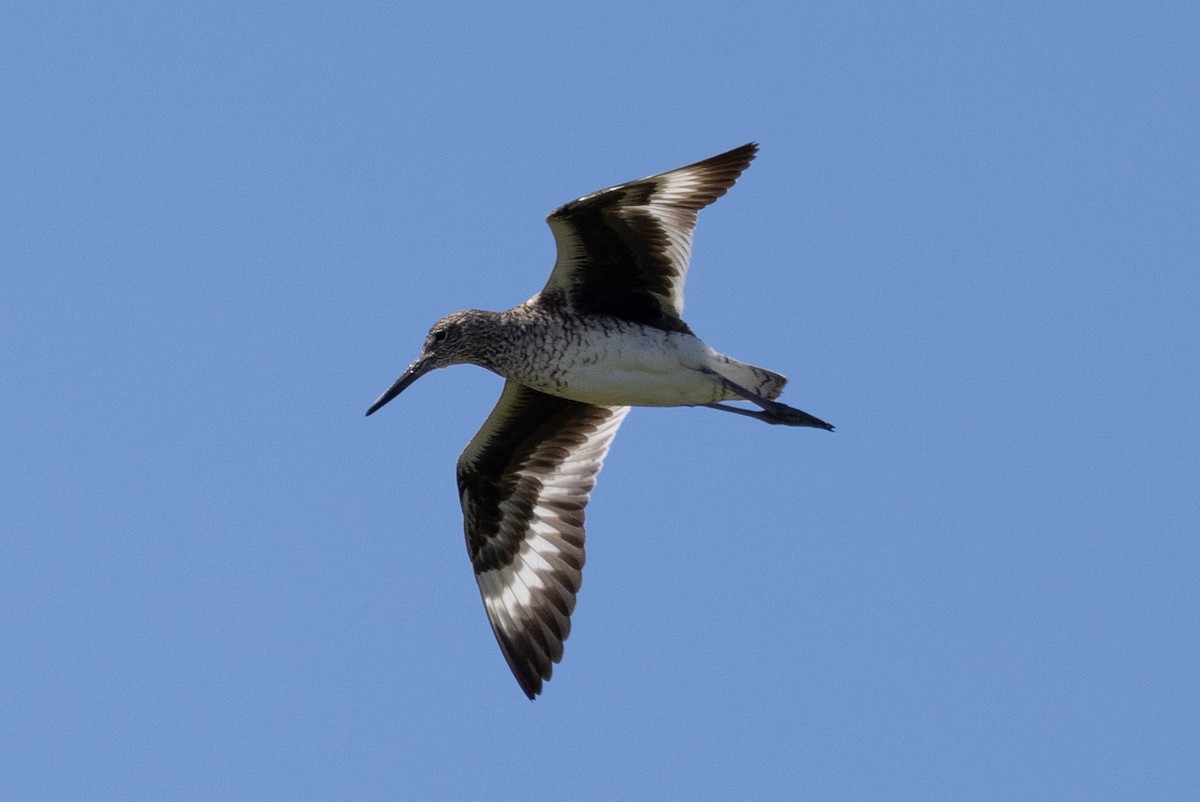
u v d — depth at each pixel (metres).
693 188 16.42
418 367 17.48
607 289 17.05
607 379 17.03
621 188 15.98
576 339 16.92
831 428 17.20
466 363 17.64
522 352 17.08
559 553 18.73
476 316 17.42
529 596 18.77
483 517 19.03
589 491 18.88
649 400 17.22
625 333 16.91
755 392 17.06
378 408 17.33
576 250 16.66
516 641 18.69
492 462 18.81
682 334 16.98
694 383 17.00
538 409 18.53
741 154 16.41
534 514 18.94
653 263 16.83
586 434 19.00
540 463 18.94
